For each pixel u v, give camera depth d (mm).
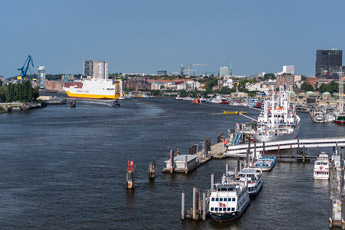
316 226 130500
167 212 139375
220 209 132625
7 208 140625
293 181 174750
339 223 129750
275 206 146250
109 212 138875
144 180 172750
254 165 192000
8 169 186250
